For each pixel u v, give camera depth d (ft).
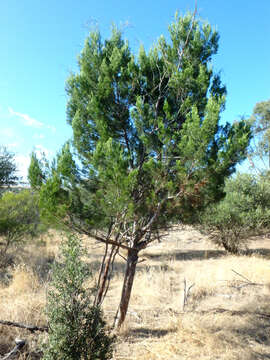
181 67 17.17
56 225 14.75
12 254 37.01
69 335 10.11
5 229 34.94
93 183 15.88
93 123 17.16
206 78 15.98
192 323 17.31
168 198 15.42
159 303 22.93
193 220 17.88
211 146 14.52
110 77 16.75
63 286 11.01
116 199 13.60
